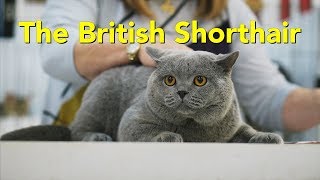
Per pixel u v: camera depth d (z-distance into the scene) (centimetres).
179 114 62
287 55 150
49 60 90
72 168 53
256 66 102
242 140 65
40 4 143
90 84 80
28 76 161
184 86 60
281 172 55
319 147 56
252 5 133
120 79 75
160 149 54
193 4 85
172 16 84
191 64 61
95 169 54
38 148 53
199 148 55
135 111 66
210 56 63
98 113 74
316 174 56
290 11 148
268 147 56
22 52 161
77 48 86
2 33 152
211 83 61
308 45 153
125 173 54
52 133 71
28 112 160
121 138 66
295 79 150
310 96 109
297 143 59
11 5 147
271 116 107
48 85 105
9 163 53
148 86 64
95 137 69
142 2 85
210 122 63
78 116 75
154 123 64
